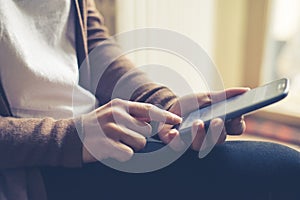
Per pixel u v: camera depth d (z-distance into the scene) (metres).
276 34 1.66
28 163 0.47
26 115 0.56
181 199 0.50
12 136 0.46
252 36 1.65
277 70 1.71
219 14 1.62
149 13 1.45
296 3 1.62
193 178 0.50
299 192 0.49
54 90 0.57
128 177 0.50
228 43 1.67
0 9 0.52
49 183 0.50
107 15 1.44
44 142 0.46
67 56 0.62
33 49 0.56
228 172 0.49
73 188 0.51
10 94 0.54
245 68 1.70
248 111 0.49
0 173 0.49
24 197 0.49
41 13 0.58
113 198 0.51
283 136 1.59
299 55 1.70
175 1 1.48
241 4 1.61
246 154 0.51
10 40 0.52
